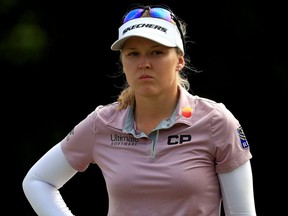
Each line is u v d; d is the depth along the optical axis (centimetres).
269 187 4162
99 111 1462
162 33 1383
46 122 4197
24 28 4031
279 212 4156
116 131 1427
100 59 4228
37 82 4184
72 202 4084
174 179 1365
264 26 4097
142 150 1395
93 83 4231
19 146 4147
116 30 4188
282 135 4147
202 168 1380
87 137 1466
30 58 4084
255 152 4162
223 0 4081
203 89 4116
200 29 4100
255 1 4084
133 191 1386
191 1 4078
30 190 1529
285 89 4116
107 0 4169
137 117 1428
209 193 1388
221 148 1384
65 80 4247
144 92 1375
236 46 4103
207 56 4106
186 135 1389
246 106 4134
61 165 1512
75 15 4228
